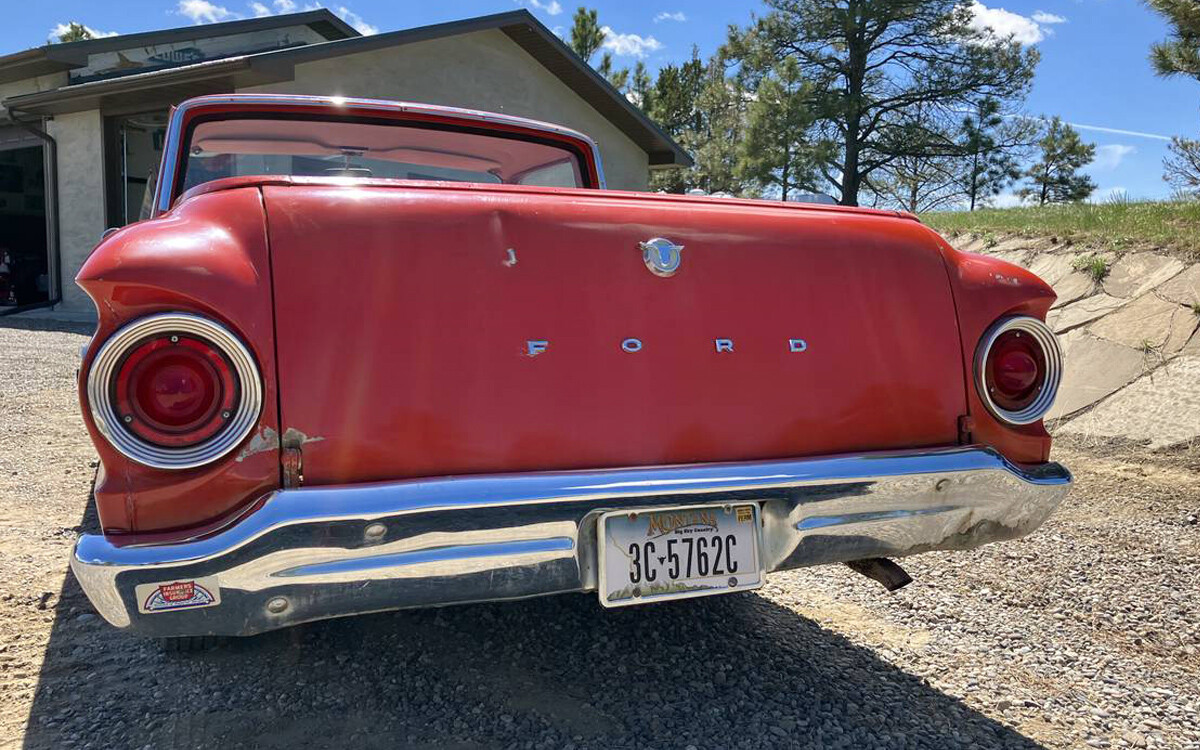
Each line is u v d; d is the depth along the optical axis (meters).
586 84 16.12
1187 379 6.30
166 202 3.21
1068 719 2.46
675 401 2.18
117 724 2.28
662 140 17.36
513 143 3.68
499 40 15.26
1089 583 3.53
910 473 2.23
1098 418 6.40
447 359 2.02
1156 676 2.74
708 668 2.71
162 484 1.82
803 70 28.77
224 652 2.72
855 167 29.23
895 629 3.06
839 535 2.21
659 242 2.25
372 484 1.89
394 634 2.87
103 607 1.79
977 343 2.45
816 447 2.30
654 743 2.26
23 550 3.60
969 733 2.37
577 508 1.98
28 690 2.45
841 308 2.36
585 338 2.14
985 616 3.19
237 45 16.50
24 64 15.09
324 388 1.92
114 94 13.24
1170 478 5.17
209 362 1.83
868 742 2.30
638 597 2.08
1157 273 7.89
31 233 20.67
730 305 2.27
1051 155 40.78
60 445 5.56
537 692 2.52
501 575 1.95
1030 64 27.12
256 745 2.19
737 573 2.18
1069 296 8.37
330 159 3.68
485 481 1.94
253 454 1.86
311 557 1.81
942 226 12.16
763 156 27.23
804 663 2.77
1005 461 2.33
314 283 1.96
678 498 2.07
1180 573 3.64
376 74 13.81
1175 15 10.58
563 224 2.20
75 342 10.90
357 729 2.29
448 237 2.09
